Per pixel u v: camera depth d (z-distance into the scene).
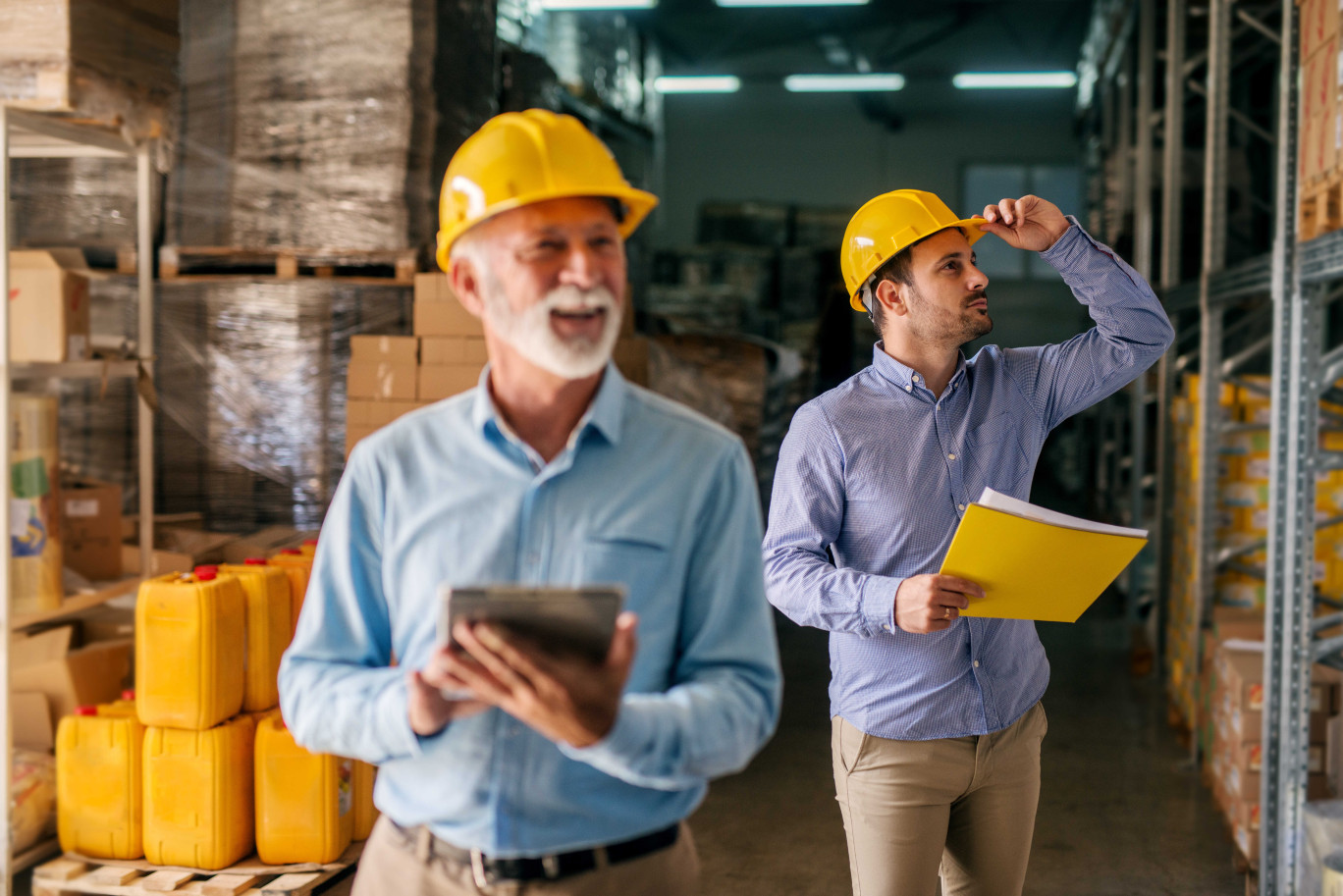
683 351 6.69
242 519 4.38
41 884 2.99
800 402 8.66
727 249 11.00
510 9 6.70
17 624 3.17
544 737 1.25
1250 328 7.11
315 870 3.06
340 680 1.28
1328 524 3.46
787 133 14.51
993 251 14.12
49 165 4.48
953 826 2.11
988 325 2.09
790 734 4.76
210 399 4.39
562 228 1.21
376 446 1.33
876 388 2.14
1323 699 3.31
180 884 2.99
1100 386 2.16
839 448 2.08
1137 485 6.60
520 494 1.27
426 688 1.13
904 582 1.86
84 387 4.37
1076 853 3.59
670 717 1.16
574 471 1.27
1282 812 2.83
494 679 1.06
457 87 4.72
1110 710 5.07
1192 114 7.84
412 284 4.36
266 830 3.06
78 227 4.47
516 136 1.23
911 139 14.35
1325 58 2.55
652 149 12.72
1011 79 13.23
